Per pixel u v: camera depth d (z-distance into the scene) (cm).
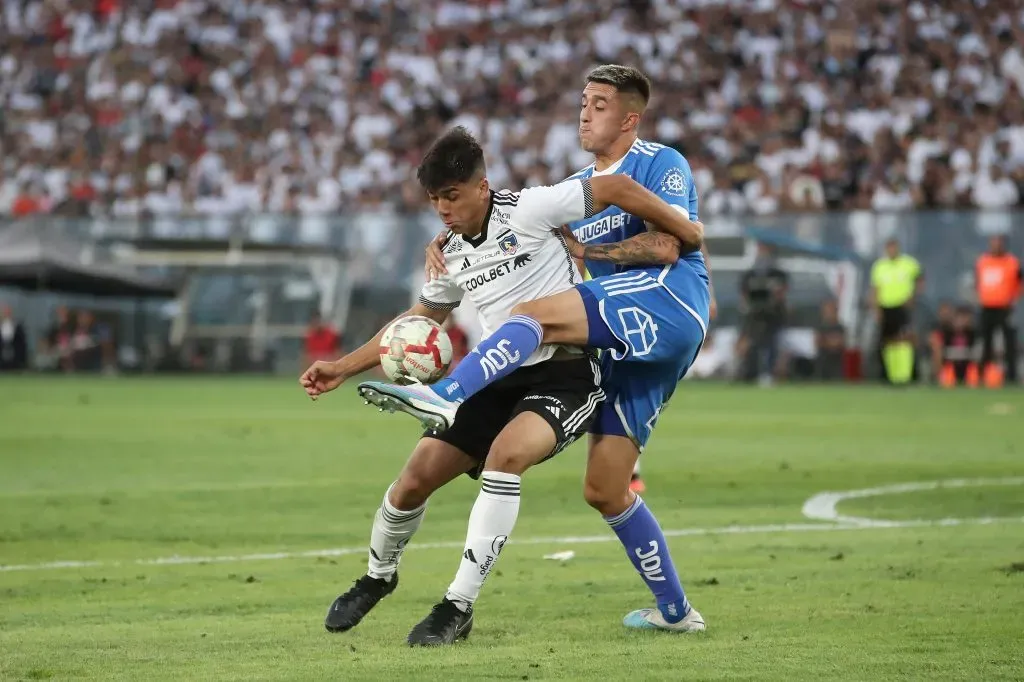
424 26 12594
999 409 6531
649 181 2025
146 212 10794
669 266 1930
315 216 9862
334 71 12338
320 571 2427
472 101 11738
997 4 11538
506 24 12425
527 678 1596
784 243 9094
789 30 11688
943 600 2075
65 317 10012
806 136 10562
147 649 1775
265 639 1842
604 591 2206
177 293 9994
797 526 2936
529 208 1847
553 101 11619
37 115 12312
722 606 2058
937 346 8731
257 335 9919
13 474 3978
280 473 4000
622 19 12050
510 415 1878
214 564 2503
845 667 1645
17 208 11125
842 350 8956
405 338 1802
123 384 8838
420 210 10100
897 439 5009
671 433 5288
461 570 1811
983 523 2962
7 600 2150
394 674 1619
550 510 3203
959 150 10188
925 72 11169
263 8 12862
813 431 5366
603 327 1869
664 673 1620
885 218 9019
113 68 12531
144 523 3036
